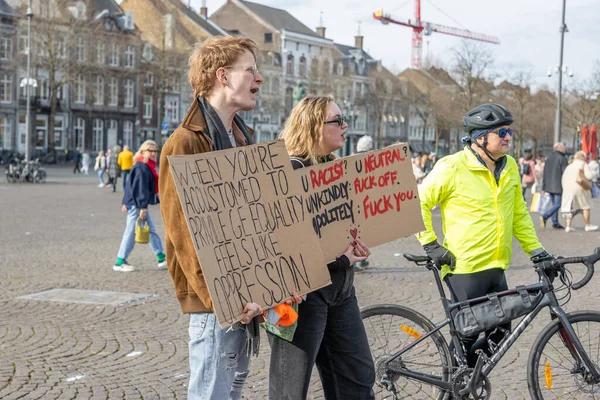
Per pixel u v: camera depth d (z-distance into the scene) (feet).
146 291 29.66
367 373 12.78
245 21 285.23
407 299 28.25
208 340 10.91
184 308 10.85
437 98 258.78
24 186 111.04
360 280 32.55
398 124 313.32
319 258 11.66
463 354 14.65
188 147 10.60
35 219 59.62
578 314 14.49
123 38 216.74
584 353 14.35
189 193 10.27
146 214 34.55
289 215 11.39
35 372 18.63
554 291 14.67
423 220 14.64
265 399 16.85
